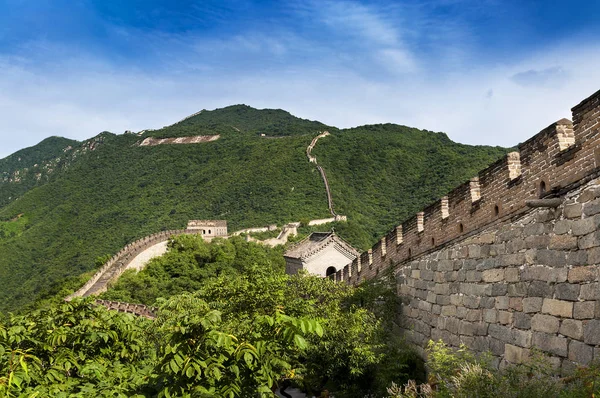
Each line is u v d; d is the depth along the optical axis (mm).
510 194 12797
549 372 10125
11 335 7867
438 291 16547
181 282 57562
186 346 6781
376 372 16359
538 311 11297
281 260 65688
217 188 122812
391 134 129750
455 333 15141
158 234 77000
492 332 13125
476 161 92000
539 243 11445
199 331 6914
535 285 11484
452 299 15555
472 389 9234
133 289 55781
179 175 141125
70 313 9086
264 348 6664
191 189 128250
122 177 145625
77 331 8742
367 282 22422
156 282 57781
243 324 9641
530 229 11836
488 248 13688
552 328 10758
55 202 135500
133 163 154625
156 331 10648
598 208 9750
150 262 65312
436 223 17016
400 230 20391
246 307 17891
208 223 97438
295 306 16812
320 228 88500
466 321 14555
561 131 11008
